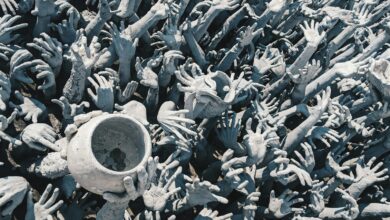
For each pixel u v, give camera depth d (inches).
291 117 89.9
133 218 69.9
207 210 66.2
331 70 85.4
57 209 62.5
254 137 67.1
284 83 85.0
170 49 78.8
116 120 45.9
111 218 53.9
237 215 70.3
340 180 76.2
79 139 44.1
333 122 82.0
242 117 81.5
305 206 76.4
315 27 82.7
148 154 45.1
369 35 106.8
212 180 75.0
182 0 83.0
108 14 76.0
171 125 65.8
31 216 58.7
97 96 67.4
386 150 85.9
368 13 100.6
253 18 89.0
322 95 83.3
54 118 74.0
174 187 69.2
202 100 65.9
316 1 104.4
